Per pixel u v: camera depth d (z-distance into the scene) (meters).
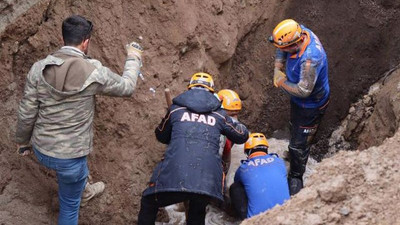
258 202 4.48
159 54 5.17
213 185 4.08
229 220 5.08
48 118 3.75
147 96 5.06
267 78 6.37
